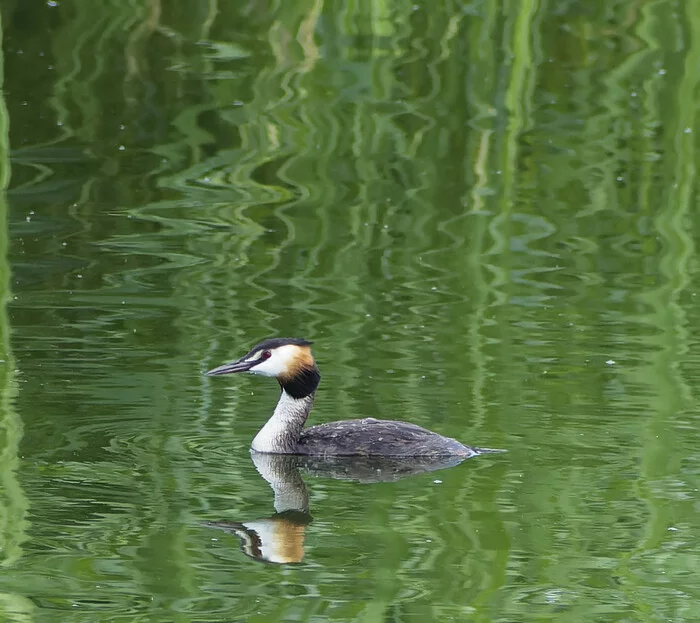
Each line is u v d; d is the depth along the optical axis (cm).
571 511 998
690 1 1906
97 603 838
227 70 2091
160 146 1992
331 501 1038
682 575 888
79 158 1956
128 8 2139
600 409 1226
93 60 2122
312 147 1973
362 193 1888
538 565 904
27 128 2023
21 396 1240
